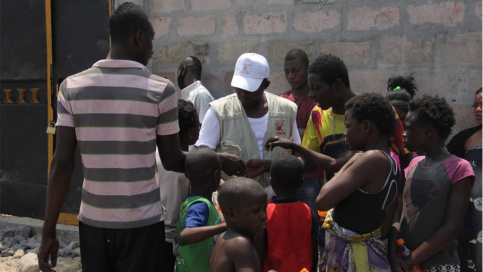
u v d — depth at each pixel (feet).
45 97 17.62
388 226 8.32
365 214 8.10
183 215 8.77
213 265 7.53
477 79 12.98
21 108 18.20
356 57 14.06
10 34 18.07
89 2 16.53
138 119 7.91
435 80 13.37
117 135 7.92
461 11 13.02
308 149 9.98
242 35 15.23
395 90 12.87
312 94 10.32
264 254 8.92
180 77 15.26
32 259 14.48
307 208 9.06
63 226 17.10
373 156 7.96
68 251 15.66
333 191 7.96
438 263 8.57
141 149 8.00
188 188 9.93
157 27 16.24
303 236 8.89
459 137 12.64
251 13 15.07
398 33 13.61
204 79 15.78
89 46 16.63
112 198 8.00
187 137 10.04
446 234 8.16
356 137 8.38
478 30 12.90
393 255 8.33
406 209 8.80
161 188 10.09
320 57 10.32
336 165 9.64
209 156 8.87
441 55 13.26
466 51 13.04
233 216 7.58
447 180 8.33
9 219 18.16
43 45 17.39
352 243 8.21
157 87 8.07
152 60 16.38
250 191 7.52
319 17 14.35
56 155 8.18
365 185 8.04
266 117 11.19
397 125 10.11
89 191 8.14
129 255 8.21
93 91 7.94
